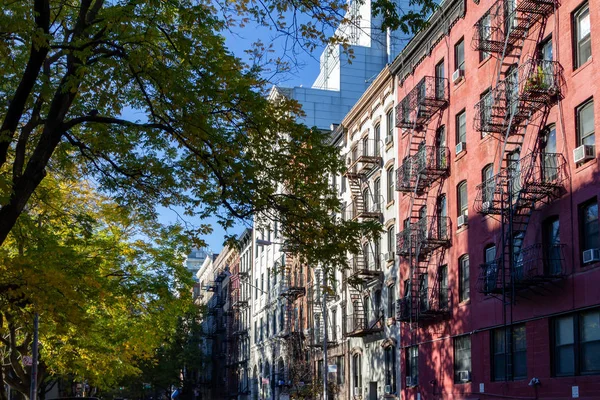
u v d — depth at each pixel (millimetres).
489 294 28219
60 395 54219
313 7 12984
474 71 30625
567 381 23297
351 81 64938
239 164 13711
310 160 14695
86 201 25844
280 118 14961
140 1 12594
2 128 12055
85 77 13922
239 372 79438
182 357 84750
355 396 43344
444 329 32562
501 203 25594
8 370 33625
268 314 67438
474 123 29594
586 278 22656
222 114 14312
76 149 15961
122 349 31359
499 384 27578
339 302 47250
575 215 23375
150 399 106250
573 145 23719
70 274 18656
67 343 28750
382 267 40312
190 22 12781
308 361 50375
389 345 38656
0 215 12094
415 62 37031
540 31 26016
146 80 14531
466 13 31625
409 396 35938
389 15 12547
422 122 35312
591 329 22641
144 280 26297
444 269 33219
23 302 15102
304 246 14688
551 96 24828
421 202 35688
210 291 103500
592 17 23109
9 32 11805
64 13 15258
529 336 25703
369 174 43031
